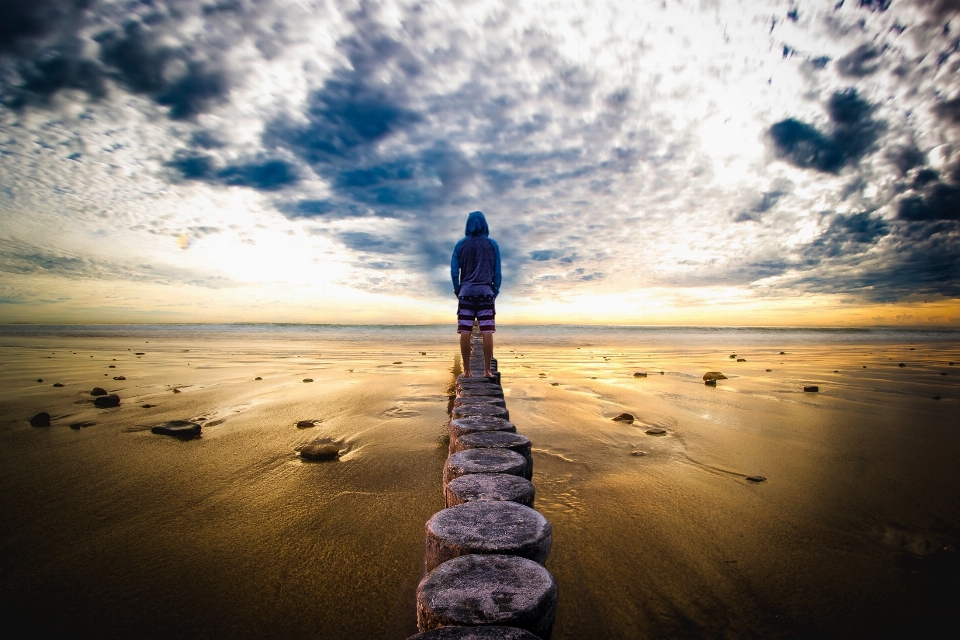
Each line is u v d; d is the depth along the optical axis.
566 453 3.18
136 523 2.13
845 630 1.44
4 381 6.06
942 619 1.49
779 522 2.16
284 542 1.96
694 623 1.48
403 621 1.48
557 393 5.54
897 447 3.31
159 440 3.41
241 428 3.76
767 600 1.59
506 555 1.17
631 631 1.44
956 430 3.78
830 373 7.49
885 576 1.72
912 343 16.75
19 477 2.67
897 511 2.27
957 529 2.08
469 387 3.94
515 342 17.05
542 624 1.00
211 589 1.64
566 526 2.12
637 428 3.85
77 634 1.41
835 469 2.86
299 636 1.41
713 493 2.49
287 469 2.83
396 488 2.54
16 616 1.49
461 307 4.74
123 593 1.61
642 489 2.54
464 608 0.97
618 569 1.77
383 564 1.80
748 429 3.82
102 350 11.17
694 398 5.19
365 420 4.05
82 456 3.04
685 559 1.84
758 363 9.20
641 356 11.01
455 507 1.41
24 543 1.94
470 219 4.98
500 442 2.13
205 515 2.21
